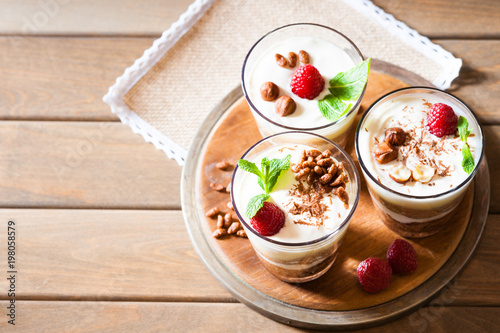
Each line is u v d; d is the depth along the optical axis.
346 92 0.73
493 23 0.82
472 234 0.73
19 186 0.78
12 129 0.80
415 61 0.81
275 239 0.69
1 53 0.83
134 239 0.76
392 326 0.72
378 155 0.71
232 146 0.77
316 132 0.73
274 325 0.73
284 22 0.83
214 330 0.73
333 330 0.72
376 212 0.74
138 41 0.83
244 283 0.73
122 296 0.75
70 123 0.81
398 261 0.71
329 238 0.67
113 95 0.80
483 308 0.72
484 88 0.79
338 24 0.82
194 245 0.74
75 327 0.74
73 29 0.84
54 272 0.75
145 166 0.79
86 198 0.78
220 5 0.84
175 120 0.80
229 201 0.75
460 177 0.70
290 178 0.71
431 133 0.71
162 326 0.73
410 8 0.83
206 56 0.82
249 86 0.76
